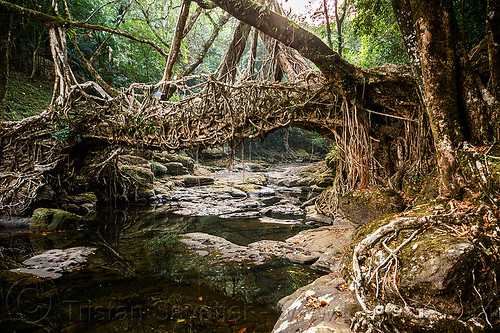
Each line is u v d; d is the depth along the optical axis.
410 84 5.86
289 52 9.23
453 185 3.51
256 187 14.52
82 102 9.34
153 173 13.74
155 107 8.46
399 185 6.10
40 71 13.05
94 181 11.29
